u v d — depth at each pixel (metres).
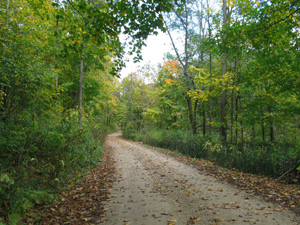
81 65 12.65
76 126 9.49
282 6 7.07
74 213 4.42
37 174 6.00
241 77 12.44
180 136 17.33
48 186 5.62
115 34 5.70
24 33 7.37
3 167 4.81
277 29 7.84
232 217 4.14
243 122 12.77
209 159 11.46
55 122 7.75
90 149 11.76
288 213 4.31
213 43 9.18
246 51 9.50
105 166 10.35
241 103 13.25
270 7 7.31
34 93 6.81
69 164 7.71
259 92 12.30
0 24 7.47
